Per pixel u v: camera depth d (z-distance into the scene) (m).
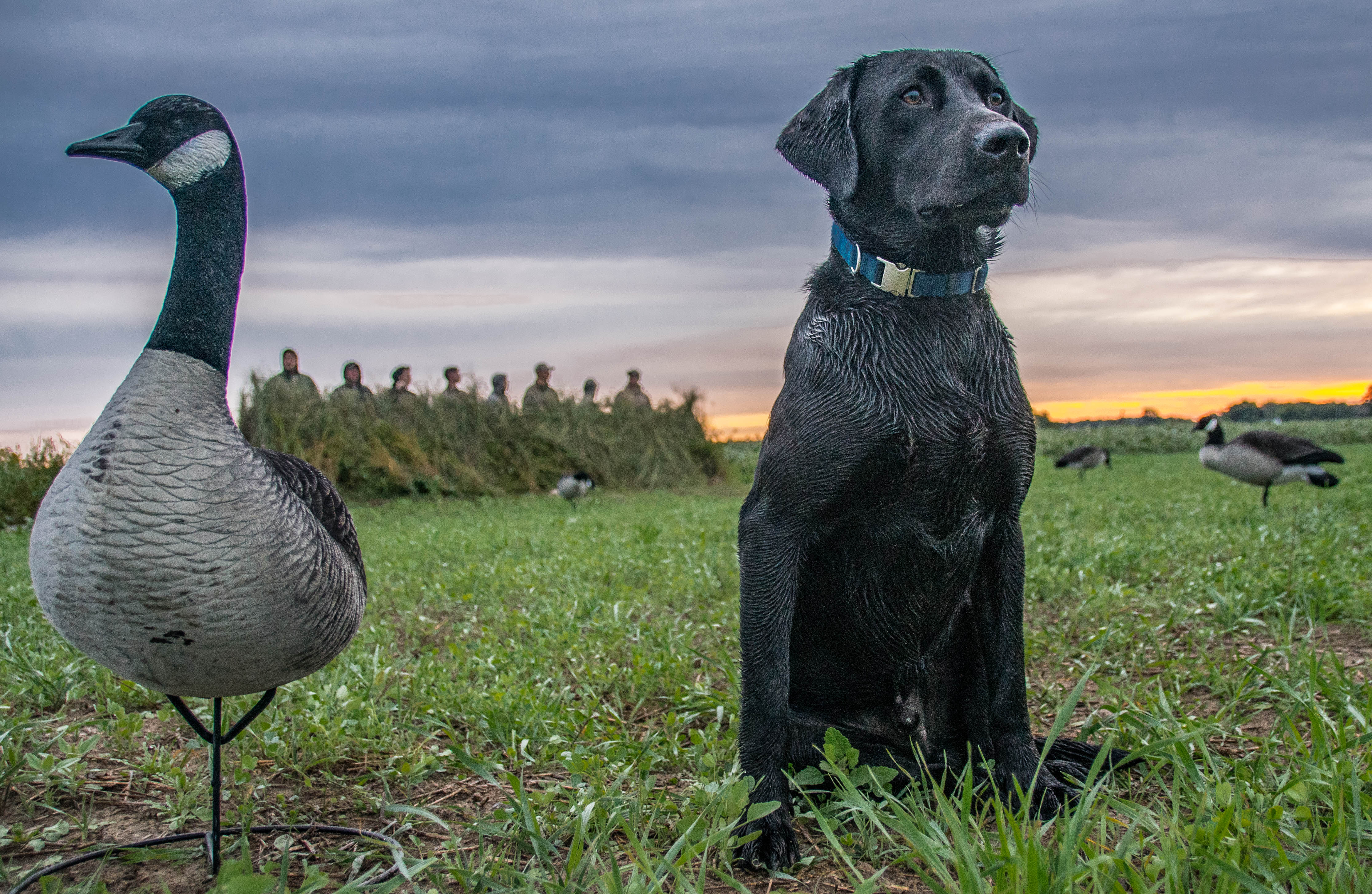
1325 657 3.88
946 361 2.72
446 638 5.25
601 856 2.46
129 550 1.95
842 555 2.88
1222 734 3.17
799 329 2.89
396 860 2.31
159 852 2.52
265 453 2.61
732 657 4.50
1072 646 4.61
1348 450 26.02
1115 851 2.13
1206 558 6.42
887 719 3.18
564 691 3.84
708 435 20.09
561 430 17.70
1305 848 2.15
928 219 2.71
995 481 2.79
